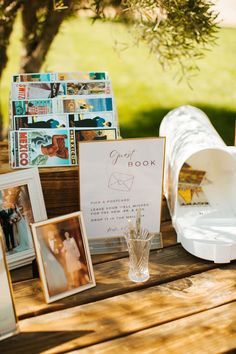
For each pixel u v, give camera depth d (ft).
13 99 5.50
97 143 4.67
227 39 18.15
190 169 6.00
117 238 5.10
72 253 4.38
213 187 5.80
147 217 5.09
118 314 4.14
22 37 7.86
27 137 5.25
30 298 4.33
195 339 3.87
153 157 4.83
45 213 4.90
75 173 5.31
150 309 4.20
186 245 4.97
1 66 8.04
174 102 14.73
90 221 5.01
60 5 6.17
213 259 4.82
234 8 17.44
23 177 4.76
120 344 3.81
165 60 7.40
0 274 3.87
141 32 6.97
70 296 4.34
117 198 4.97
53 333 3.93
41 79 5.82
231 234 5.00
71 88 5.65
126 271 4.73
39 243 4.20
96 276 4.64
